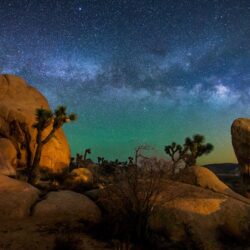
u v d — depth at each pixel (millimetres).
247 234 8523
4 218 9578
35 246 7531
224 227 8398
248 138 17750
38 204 10312
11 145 25469
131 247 7832
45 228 8836
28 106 30516
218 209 8688
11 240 7809
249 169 17641
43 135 27562
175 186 9562
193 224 8117
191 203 8672
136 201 8656
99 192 10930
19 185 11141
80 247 7547
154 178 9195
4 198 10117
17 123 27016
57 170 27469
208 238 7980
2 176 11555
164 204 8617
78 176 20234
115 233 8469
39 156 20547
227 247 7945
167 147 20734
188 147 20516
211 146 20547
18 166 26109
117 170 9875
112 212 9117
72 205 10438
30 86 34500
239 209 8961
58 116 21234
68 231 8648
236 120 18781
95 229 8891
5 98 31141
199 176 12211
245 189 17547
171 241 8000
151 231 8328
